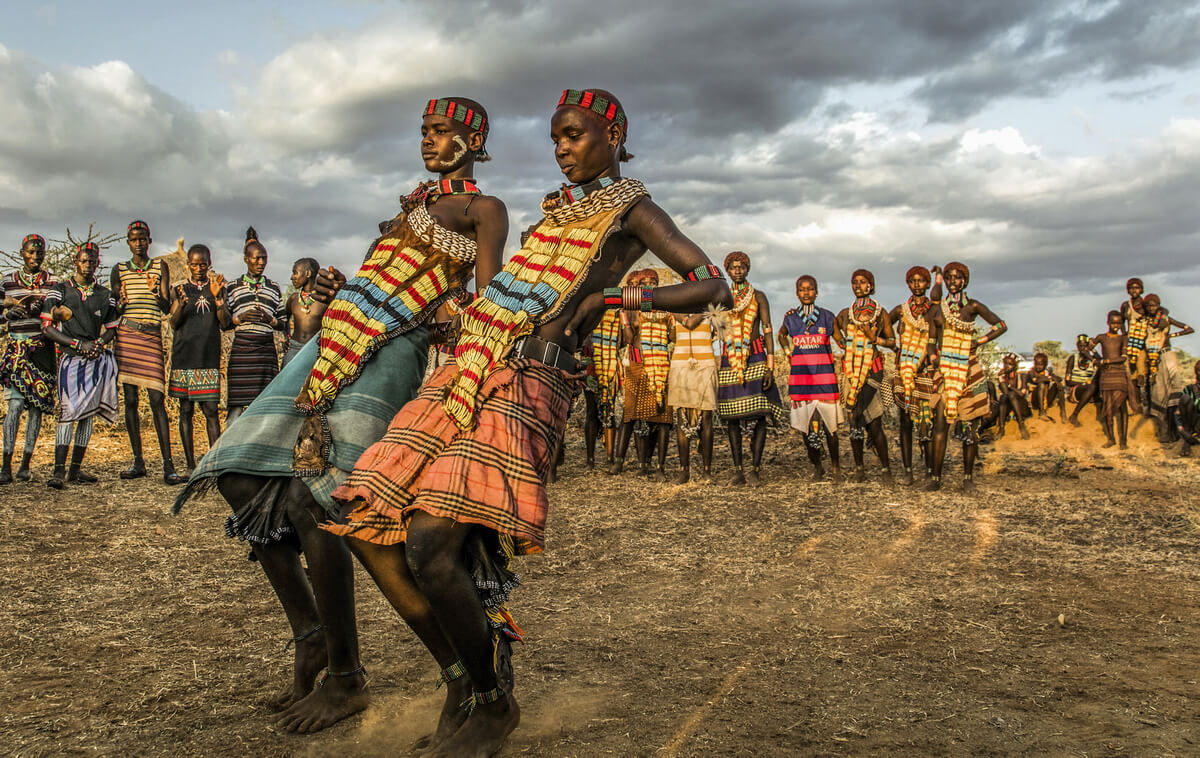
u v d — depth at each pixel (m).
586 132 3.07
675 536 6.80
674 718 3.34
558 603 5.00
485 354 2.93
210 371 9.06
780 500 8.41
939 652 4.11
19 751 3.08
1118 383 12.33
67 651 4.15
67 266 12.11
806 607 4.88
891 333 9.32
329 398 3.22
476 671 2.89
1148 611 4.77
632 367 9.80
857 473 9.57
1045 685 3.68
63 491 8.12
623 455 10.05
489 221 3.26
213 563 5.80
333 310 3.29
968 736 3.17
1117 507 7.92
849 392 9.35
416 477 2.87
